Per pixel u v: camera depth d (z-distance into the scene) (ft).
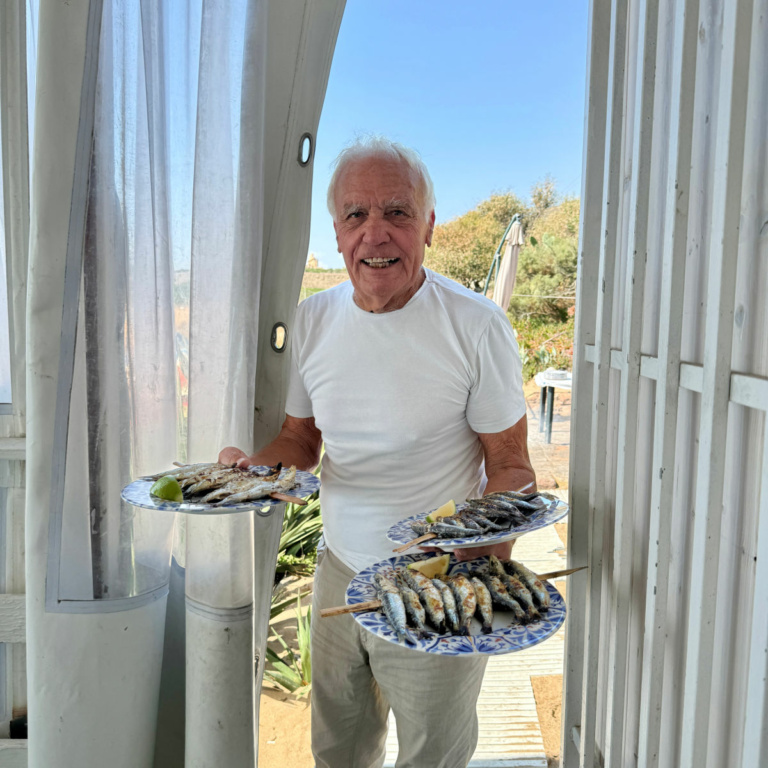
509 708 9.64
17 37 5.57
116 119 4.84
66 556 4.89
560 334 42.16
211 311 5.21
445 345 5.20
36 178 4.61
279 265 5.63
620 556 4.75
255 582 5.82
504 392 5.32
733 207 3.27
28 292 4.71
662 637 4.17
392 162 5.01
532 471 5.27
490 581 4.18
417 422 5.27
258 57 4.97
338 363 5.44
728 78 3.22
